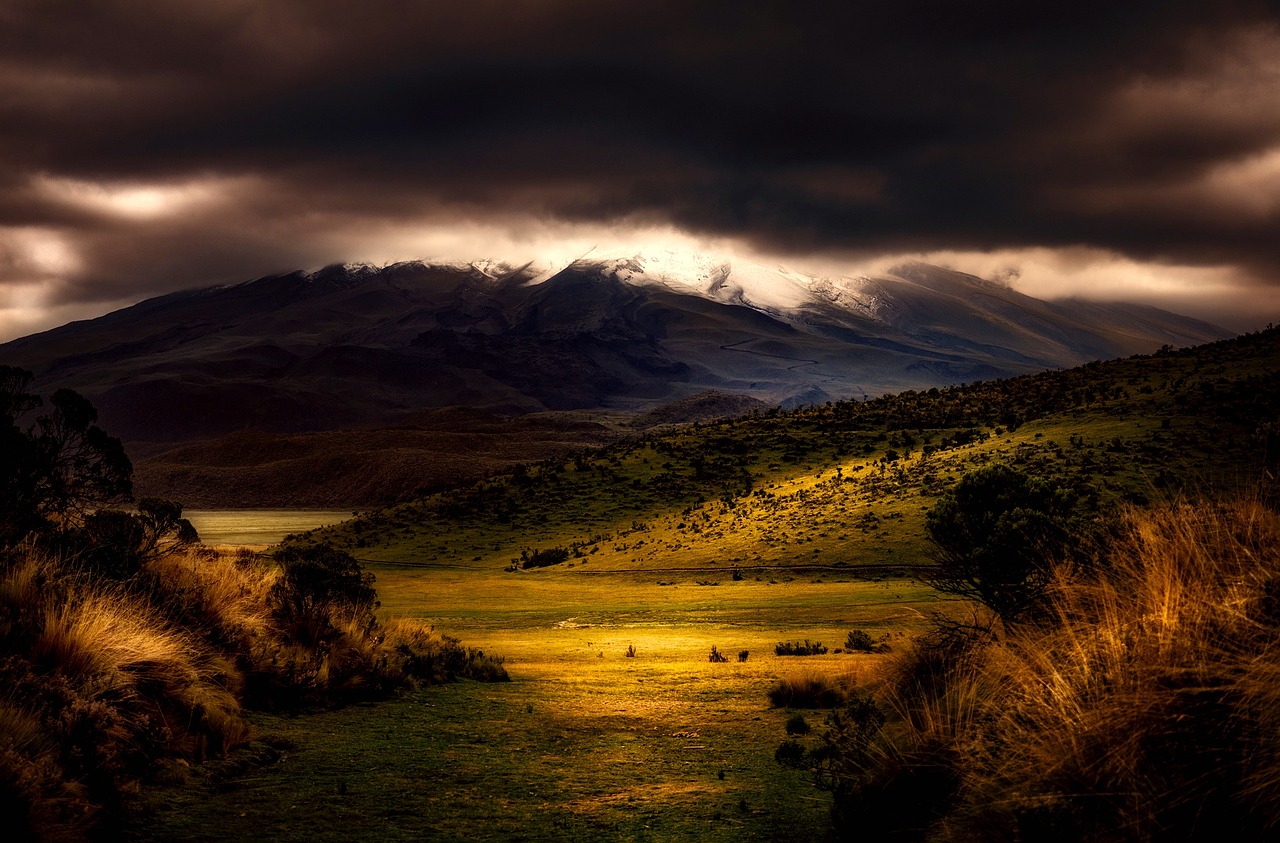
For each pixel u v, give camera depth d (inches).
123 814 209.5
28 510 386.0
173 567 441.1
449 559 4628.4
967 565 376.5
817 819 217.9
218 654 375.2
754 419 6806.1
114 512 433.1
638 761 303.6
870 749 225.6
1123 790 137.9
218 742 288.0
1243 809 128.8
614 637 1551.4
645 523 4645.7
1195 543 184.1
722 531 4001.0
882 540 3228.3
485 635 1700.3
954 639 309.3
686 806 235.9
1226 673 138.3
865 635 1000.2
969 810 164.4
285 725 347.9
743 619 1865.2
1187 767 136.3
